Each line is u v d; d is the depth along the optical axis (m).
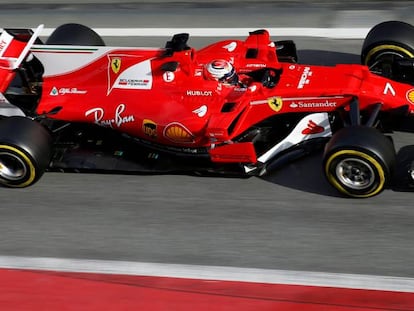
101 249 14.16
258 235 14.28
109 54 16.66
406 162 15.47
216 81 16.11
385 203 14.91
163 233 14.52
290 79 16.23
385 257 13.49
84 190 16.09
